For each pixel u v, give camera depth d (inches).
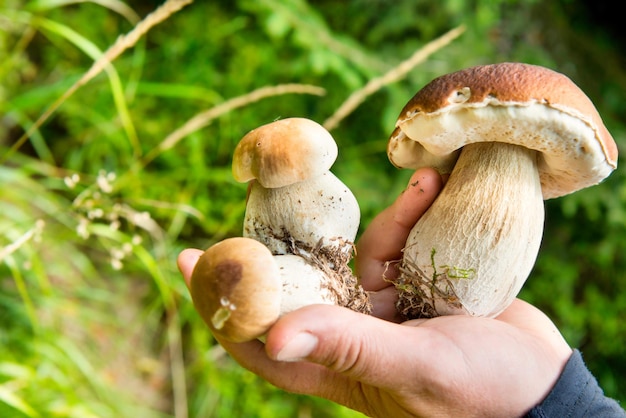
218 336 12.1
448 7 25.8
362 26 27.6
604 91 29.0
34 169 18.9
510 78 11.0
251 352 11.9
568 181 13.1
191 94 20.3
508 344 11.6
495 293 12.4
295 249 12.5
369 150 25.4
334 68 23.0
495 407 11.4
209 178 22.4
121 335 22.6
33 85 25.5
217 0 27.6
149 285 24.1
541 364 11.9
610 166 12.1
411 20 26.6
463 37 26.4
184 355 23.2
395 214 14.1
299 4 23.8
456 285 12.4
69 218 19.6
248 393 21.2
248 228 12.9
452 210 12.5
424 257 12.7
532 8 29.1
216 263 10.6
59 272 21.5
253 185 13.1
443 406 11.3
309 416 21.7
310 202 12.6
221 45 26.5
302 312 10.2
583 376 12.1
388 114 23.0
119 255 16.0
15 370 16.0
